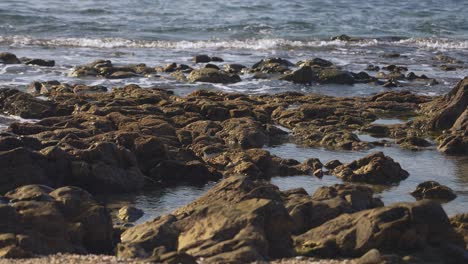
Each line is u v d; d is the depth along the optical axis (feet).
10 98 137.18
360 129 135.54
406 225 71.00
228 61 203.41
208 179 107.65
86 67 175.83
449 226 72.84
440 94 169.89
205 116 135.85
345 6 299.58
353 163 111.34
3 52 192.95
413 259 68.95
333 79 178.50
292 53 220.64
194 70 176.65
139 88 153.89
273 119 141.18
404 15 288.30
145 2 283.59
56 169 99.09
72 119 122.31
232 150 115.34
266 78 180.55
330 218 78.95
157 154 109.19
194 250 69.21
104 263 64.69
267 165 111.24
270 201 73.56
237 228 71.46
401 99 157.89
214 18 261.44
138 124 121.08
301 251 73.00
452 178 110.22
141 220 89.40
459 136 125.59
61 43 217.56
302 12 282.36
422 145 127.65
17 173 94.89
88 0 280.72
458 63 211.61
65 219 75.05
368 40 243.19
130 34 234.17
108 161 102.83
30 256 68.74
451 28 268.62
